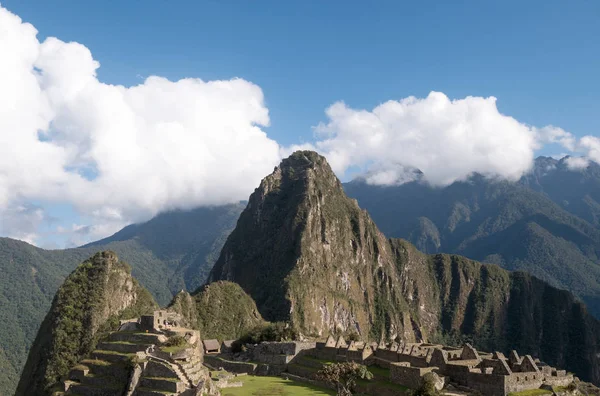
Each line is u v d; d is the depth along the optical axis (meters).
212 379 87.00
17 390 138.75
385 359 87.50
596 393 75.19
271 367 103.88
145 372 72.12
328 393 81.06
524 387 65.44
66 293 158.00
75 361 127.88
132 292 169.50
